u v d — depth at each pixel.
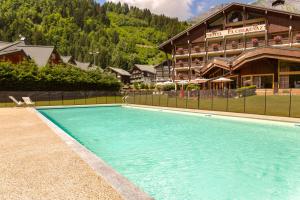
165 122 19.33
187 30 49.81
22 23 131.12
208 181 7.27
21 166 6.59
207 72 37.91
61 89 41.25
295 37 39.66
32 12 151.38
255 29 41.91
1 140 10.03
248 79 33.88
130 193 4.76
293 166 8.67
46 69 40.19
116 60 131.12
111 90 47.66
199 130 15.72
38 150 8.30
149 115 23.45
